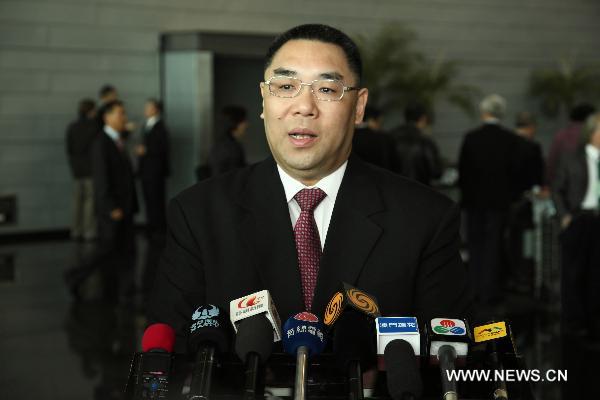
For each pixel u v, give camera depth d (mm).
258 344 1488
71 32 11438
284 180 1927
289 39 1791
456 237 1934
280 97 1780
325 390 1491
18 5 11078
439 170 7246
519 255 7516
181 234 1920
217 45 11742
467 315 1870
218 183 1987
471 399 1501
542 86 15148
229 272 1851
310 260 1863
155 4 11953
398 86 13555
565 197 6020
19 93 11148
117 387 4719
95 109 10836
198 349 1527
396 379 1409
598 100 15320
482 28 14758
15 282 7930
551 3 15328
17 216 11125
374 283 1830
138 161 10797
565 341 5719
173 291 1875
